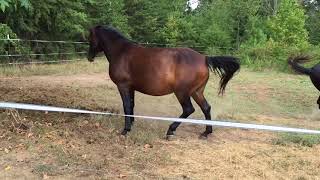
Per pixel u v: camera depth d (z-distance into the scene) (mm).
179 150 7359
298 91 15758
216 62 7910
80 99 11758
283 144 8016
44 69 19500
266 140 8336
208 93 14055
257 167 6684
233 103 12375
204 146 7699
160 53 7871
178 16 36688
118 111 10055
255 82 18250
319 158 7250
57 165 6328
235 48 34469
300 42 30938
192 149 7473
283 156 7285
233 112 11016
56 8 24688
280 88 16469
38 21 24797
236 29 36125
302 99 13945
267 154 7359
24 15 24047
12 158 6531
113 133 8031
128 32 35062
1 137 7293
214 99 12742
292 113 11523
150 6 37688
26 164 6348
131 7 36875
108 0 31906
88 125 8406
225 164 6762
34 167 6230
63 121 8633
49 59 26078
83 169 6227
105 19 32031
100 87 14492
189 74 7781
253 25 35062
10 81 15289
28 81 15547
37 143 7129
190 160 6863
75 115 9273
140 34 37594
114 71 8125
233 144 7930
